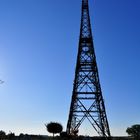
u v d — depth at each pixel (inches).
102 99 3690.9
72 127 3698.3
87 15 4060.0
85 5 4092.0
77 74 3777.1
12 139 4293.8
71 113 3681.1
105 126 3646.7
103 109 3671.3
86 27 3998.5
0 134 4662.9
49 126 3853.3
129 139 5024.6
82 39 3934.5
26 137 4234.7
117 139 4995.1
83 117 3668.8
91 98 3695.9
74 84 3742.6
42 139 4170.8
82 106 3678.6
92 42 3922.2
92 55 3855.8
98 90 3710.6
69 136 3666.3
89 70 3789.4
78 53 3868.1
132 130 6240.2
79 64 3811.5
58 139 3912.4
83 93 3705.7
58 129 3850.9
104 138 3624.5
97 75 3772.1
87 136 3821.4
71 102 3708.2
